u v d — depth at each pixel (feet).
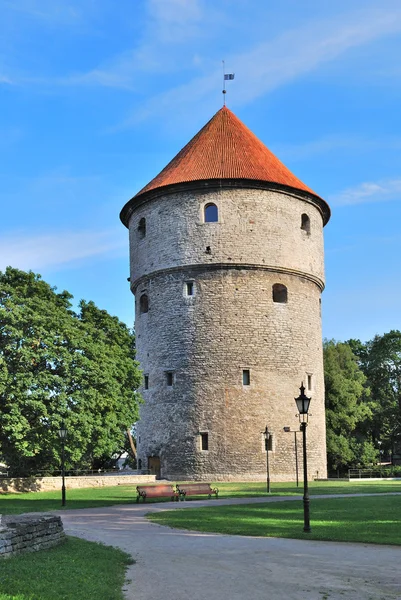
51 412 90.17
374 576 32.89
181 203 123.34
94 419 96.02
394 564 35.81
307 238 127.95
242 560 37.47
